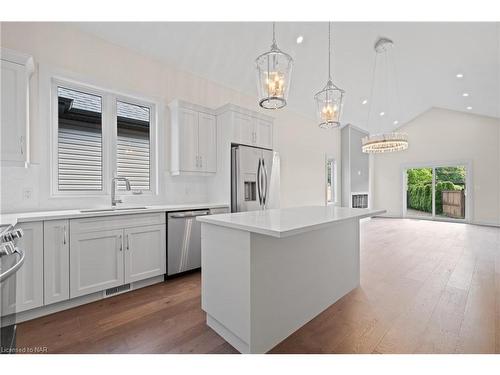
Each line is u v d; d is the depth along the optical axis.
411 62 4.71
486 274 2.97
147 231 2.62
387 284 2.71
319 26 3.47
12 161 2.06
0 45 2.29
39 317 2.00
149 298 2.37
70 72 2.63
